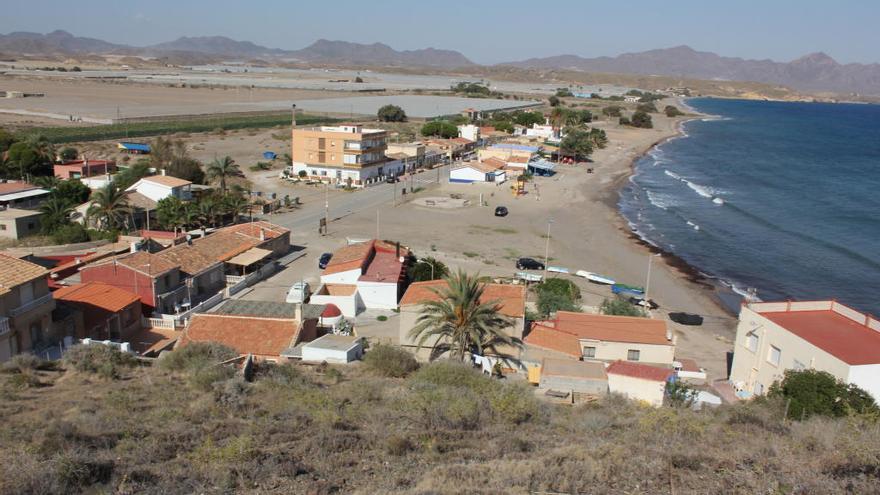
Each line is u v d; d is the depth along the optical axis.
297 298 55.47
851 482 17.41
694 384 42.66
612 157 171.12
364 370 34.06
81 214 76.31
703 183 136.38
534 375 37.72
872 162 176.25
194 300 54.94
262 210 94.31
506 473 17.67
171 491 16.94
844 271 77.25
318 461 19.09
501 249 79.06
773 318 41.53
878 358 35.28
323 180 119.25
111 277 49.81
